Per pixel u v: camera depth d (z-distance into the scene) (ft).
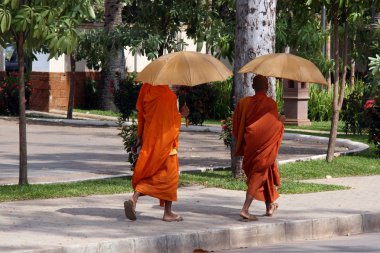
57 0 83.61
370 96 157.38
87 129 165.17
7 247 60.85
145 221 72.28
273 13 98.68
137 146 73.77
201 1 181.27
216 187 93.45
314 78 74.33
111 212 76.07
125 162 114.52
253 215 74.23
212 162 115.55
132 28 181.57
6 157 117.60
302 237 74.18
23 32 86.94
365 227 78.64
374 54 164.66
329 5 115.85
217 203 82.84
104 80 204.54
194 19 178.19
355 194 90.74
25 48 90.02
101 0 115.14
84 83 210.79
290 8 121.39
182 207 80.12
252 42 97.86
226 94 198.49
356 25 159.53
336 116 117.19
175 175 72.43
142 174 72.02
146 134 71.92
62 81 205.36
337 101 118.01
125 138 98.07
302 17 120.57
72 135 152.56
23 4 84.89
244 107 74.74
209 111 181.68
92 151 127.95
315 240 73.77
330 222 76.07
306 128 176.04
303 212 78.69
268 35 98.22
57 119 182.60
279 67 74.18
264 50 97.96
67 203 80.23
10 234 65.51
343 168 112.27
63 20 83.92
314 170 109.29
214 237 68.59
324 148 138.00
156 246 65.26
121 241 63.72
